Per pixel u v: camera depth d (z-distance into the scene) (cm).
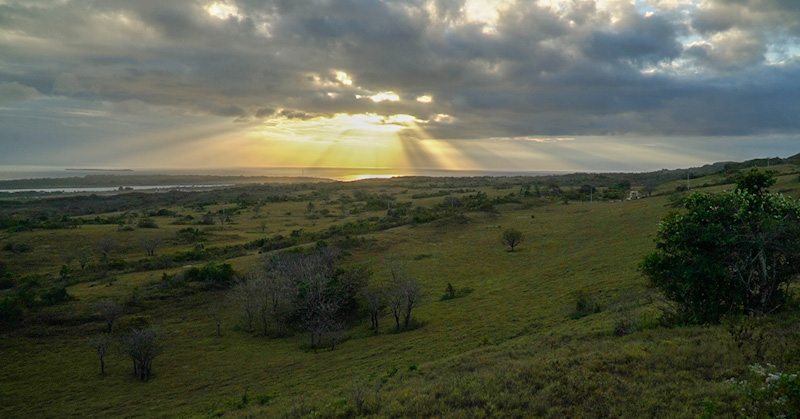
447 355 3059
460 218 10994
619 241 6938
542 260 7050
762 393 1114
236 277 6366
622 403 1283
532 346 2414
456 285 6172
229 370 3988
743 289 2050
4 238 9250
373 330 4775
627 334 2217
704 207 2184
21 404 3497
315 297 5294
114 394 3631
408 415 1417
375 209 15112
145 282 6400
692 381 1371
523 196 14950
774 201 2158
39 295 5653
